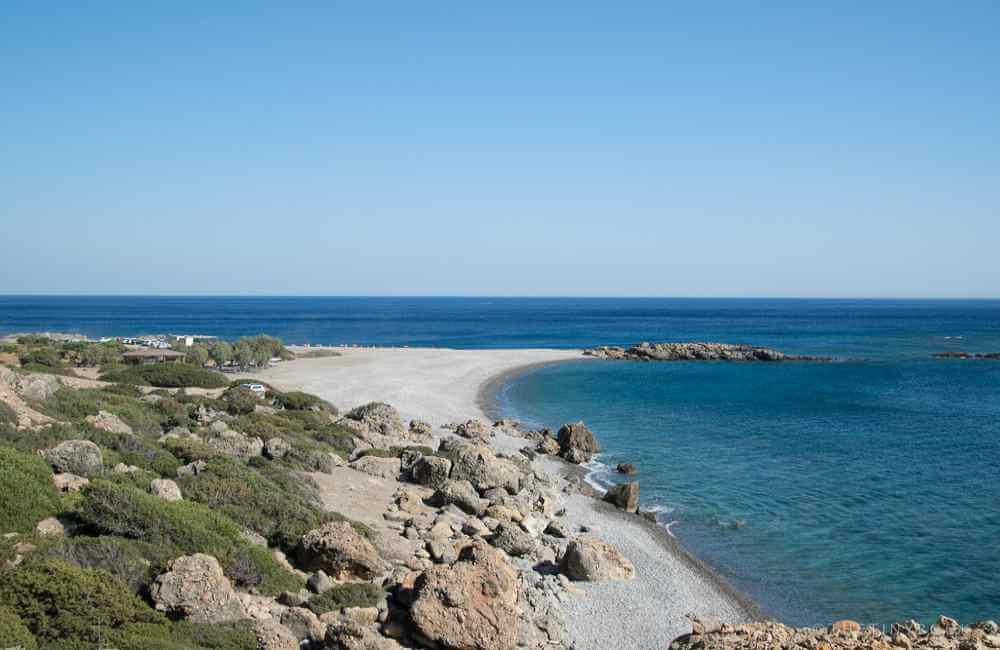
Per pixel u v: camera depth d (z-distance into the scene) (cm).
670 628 2388
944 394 8250
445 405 7044
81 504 1984
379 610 1948
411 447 4412
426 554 2584
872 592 2802
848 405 7400
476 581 1950
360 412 5256
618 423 6412
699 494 4138
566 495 4078
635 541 3322
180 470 2623
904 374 10325
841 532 3488
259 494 2527
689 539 3394
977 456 5066
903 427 6172
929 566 3055
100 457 2364
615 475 4591
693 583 2834
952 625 2052
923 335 18412
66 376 5797
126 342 10012
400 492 3306
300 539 2283
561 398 7919
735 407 7288
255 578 1969
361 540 2244
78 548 1734
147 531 1927
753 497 4069
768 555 3181
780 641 1948
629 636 2300
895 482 4375
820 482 4384
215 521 2138
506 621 1898
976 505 3903
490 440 5397
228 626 1650
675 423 6397
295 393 5416
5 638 1307
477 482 3600
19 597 1428
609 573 2784
